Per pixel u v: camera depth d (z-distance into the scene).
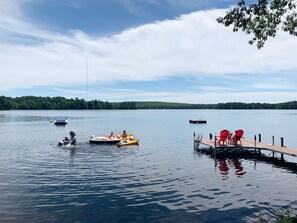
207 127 85.69
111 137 45.16
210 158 31.48
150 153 34.69
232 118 151.38
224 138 34.56
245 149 36.81
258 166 27.34
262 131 71.12
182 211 15.66
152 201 17.11
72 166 26.67
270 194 18.56
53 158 30.89
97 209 15.88
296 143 47.12
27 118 137.38
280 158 31.67
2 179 21.92
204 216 15.02
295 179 22.44
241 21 12.52
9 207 16.06
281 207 16.31
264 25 13.70
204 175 23.50
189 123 106.81
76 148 38.69
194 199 17.50
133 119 137.88
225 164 28.16
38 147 39.75
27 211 15.54
